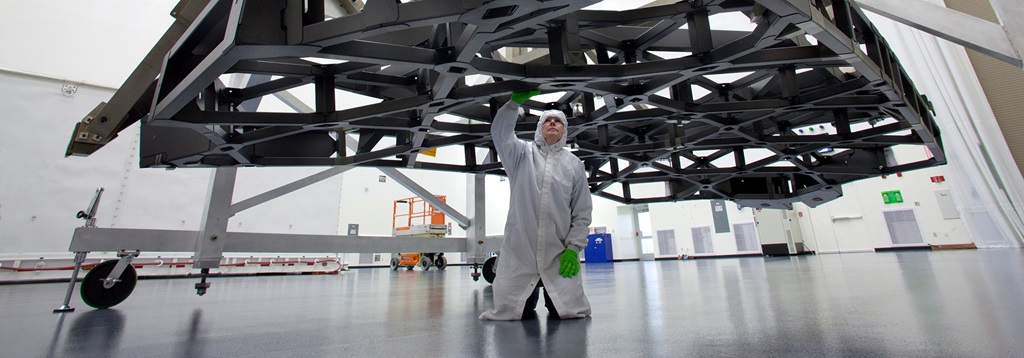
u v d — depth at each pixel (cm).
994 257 452
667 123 273
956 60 755
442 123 213
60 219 515
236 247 273
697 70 146
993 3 229
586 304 160
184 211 591
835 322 125
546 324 141
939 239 823
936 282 229
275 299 267
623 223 1311
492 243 396
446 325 146
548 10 96
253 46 91
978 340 94
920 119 230
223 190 272
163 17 696
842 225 954
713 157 348
